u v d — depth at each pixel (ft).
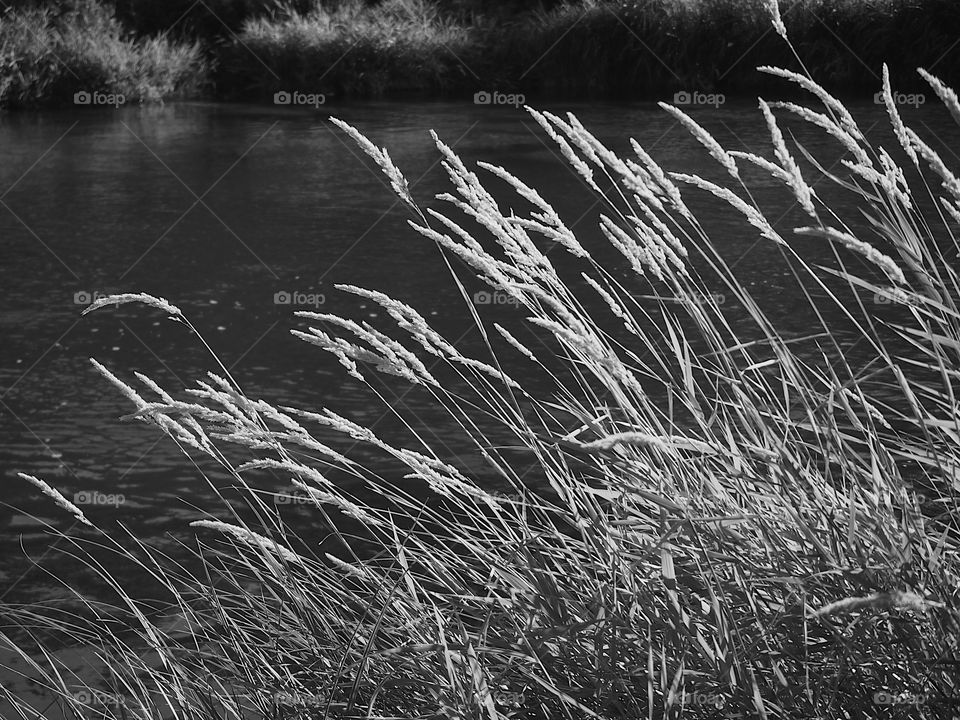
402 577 6.15
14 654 10.06
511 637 5.87
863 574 4.88
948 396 5.70
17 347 21.07
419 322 5.78
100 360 20.17
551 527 6.57
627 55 66.18
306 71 71.41
